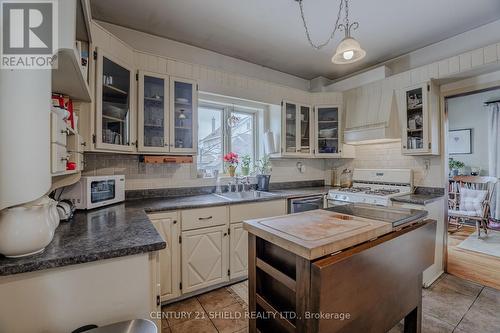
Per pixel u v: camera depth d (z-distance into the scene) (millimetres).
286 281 1154
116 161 2412
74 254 964
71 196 1812
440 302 2135
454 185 4711
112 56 1979
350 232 1207
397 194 2779
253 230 1340
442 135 2775
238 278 2492
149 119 2361
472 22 2400
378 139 2982
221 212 2338
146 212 1948
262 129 3484
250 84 2984
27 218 904
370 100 3170
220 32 2588
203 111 3150
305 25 2451
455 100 5230
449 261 2990
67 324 960
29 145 853
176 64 2451
